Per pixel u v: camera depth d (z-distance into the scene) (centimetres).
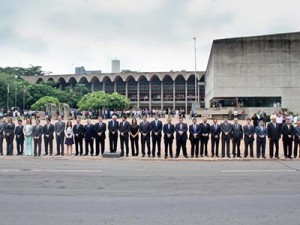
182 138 1823
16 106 8594
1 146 1909
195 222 654
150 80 11244
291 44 5684
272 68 5697
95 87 11856
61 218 681
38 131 1880
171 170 1352
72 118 5528
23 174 1234
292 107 5641
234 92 5734
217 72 5784
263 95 5684
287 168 1415
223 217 688
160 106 11312
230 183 1059
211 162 1658
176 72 10969
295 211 732
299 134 1797
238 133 1825
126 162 1638
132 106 10812
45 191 938
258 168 1417
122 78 11350
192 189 965
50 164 1541
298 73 5662
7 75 9431
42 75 11956
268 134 1811
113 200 833
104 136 1877
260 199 841
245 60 5741
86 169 1372
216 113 5238
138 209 750
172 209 750
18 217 688
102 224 643
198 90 10625
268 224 641
